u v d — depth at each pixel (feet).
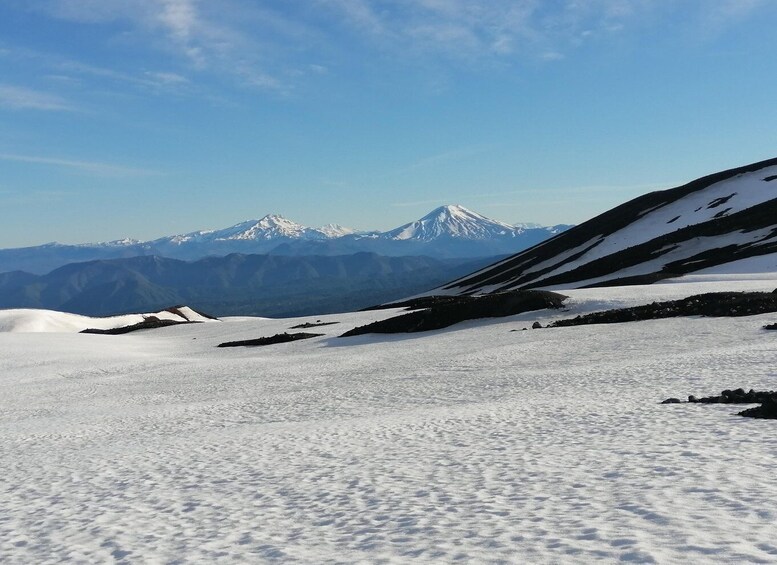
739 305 149.28
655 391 75.25
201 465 56.65
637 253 369.09
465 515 33.81
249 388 127.95
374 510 36.86
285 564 29.09
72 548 35.09
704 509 30.22
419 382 110.93
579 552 26.37
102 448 73.46
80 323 456.04
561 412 67.31
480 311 208.13
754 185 431.02
